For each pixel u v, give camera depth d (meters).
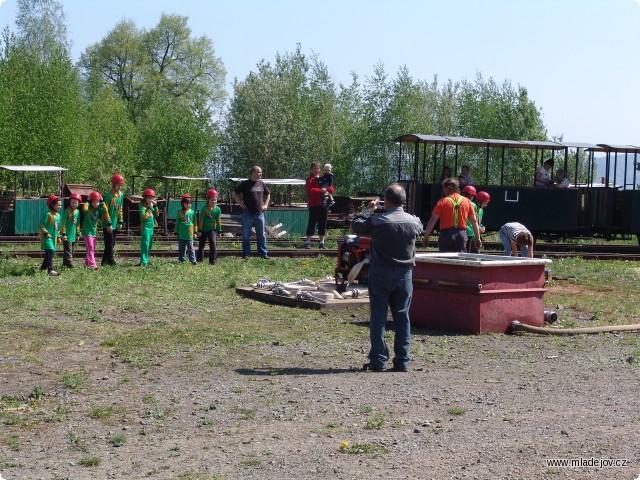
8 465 6.64
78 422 7.76
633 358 10.66
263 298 14.98
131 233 33.38
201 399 8.48
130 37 75.88
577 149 30.27
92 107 65.69
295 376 9.51
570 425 7.68
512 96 66.25
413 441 7.19
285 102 68.56
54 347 10.88
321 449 7.00
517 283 12.56
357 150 67.44
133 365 9.97
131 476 6.41
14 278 17.14
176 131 67.50
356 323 12.91
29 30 68.94
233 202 37.41
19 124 52.31
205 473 6.46
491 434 7.39
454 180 14.30
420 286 12.87
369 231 9.80
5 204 32.59
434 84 72.75
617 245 28.39
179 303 14.45
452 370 9.96
